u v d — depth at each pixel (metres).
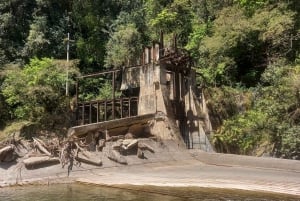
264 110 25.69
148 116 25.55
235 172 19.12
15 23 39.41
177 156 24.14
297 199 12.92
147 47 29.83
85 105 30.75
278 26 29.50
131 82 30.36
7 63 36.41
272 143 24.89
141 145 22.33
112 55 37.75
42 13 40.78
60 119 29.75
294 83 24.48
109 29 41.41
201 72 33.84
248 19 32.66
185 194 13.82
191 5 40.75
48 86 29.45
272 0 32.88
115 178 17.45
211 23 37.56
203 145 27.56
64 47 39.75
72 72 33.12
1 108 31.19
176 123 27.77
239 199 12.92
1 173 16.86
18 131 27.98
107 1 43.59
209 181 16.52
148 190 14.64
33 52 37.81
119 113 31.61
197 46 36.22
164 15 39.06
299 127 23.16
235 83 34.00
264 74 29.27
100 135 21.78
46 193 14.30
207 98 29.94
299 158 22.89
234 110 30.84
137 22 41.22
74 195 13.84
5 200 13.04
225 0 37.59
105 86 37.06
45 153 18.67
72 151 19.39
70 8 42.94
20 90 28.58
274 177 17.45
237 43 33.88
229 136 27.03
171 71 28.80
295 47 30.84
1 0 39.41
